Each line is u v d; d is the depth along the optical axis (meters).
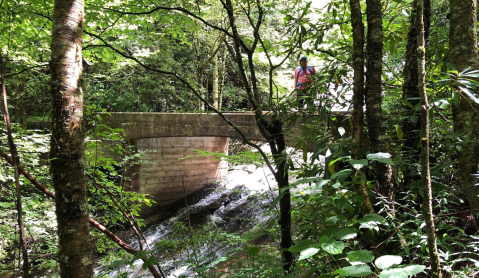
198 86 10.91
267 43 2.93
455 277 1.37
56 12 1.53
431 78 1.81
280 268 1.56
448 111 2.15
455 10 1.67
